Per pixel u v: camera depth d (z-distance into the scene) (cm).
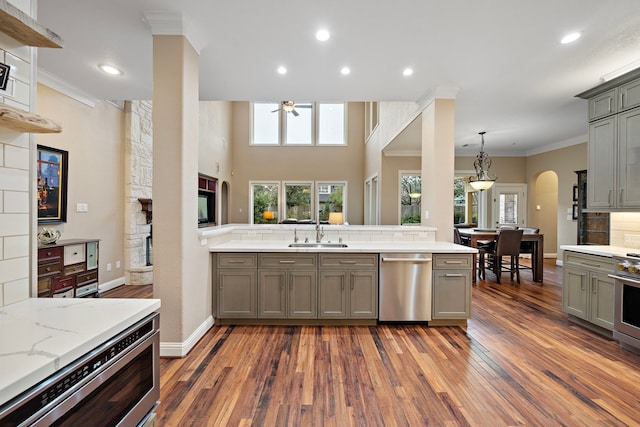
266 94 381
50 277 315
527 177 776
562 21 233
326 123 1013
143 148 505
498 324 316
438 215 362
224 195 965
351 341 271
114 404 96
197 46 261
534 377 215
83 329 92
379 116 743
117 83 358
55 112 353
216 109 836
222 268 303
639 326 248
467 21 234
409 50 277
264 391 196
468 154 786
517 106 430
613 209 298
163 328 239
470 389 200
